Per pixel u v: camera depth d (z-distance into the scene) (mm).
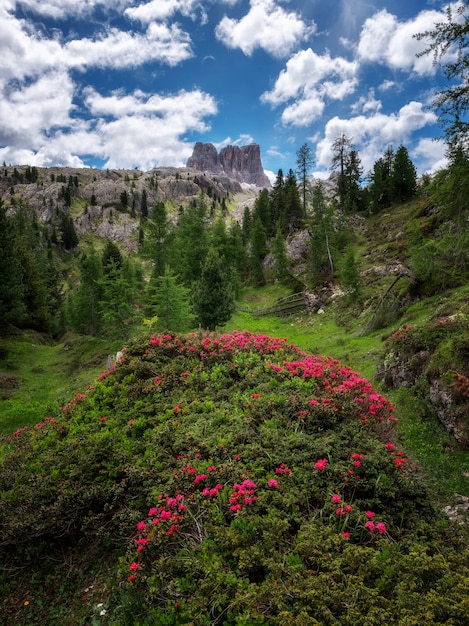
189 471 5102
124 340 28219
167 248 41188
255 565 3658
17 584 5238
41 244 111562
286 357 8812
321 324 29453
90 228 146875
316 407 6156
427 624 2752
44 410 16359
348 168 64562
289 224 58781
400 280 25875
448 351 9938
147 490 5246
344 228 46375
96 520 5391
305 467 5008
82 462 6000
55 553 5574
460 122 10188
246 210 84125
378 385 12828
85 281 43031
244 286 55000
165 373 8625
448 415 8805
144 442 6457
